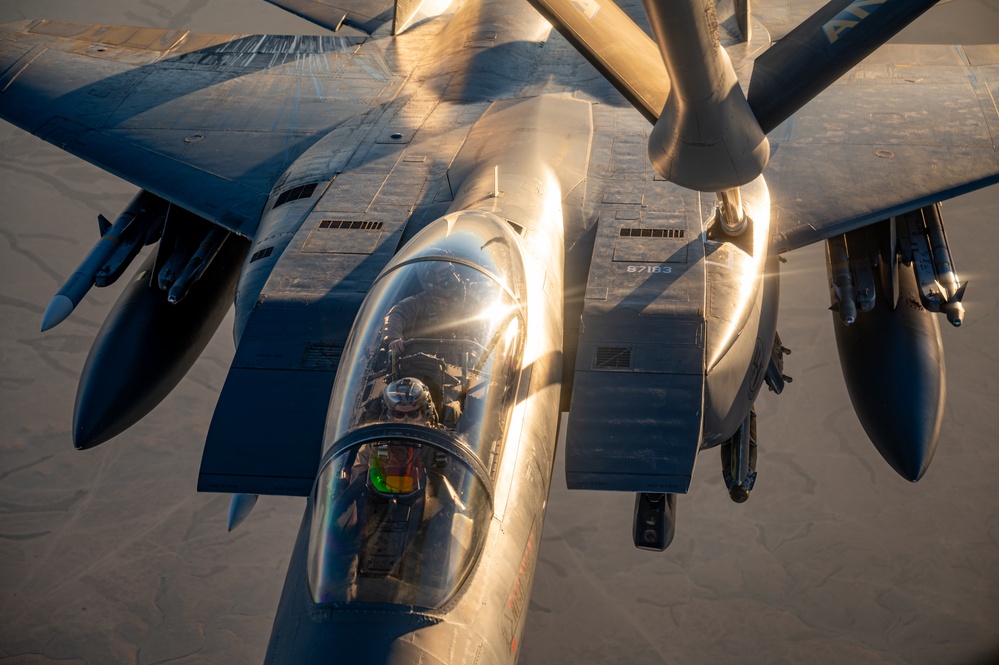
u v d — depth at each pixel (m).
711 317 8.30
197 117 12.38
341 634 5.52
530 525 6.67
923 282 10.57
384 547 5.81
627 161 10.52
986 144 10.89
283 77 13.27
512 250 7.97
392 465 5.96
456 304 6.98
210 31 27.34
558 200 9.68
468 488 6.14
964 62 12.38
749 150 6.77
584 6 7.94
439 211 9.70
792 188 10.48
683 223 9.36
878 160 10.79
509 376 6.93
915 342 10.71
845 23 6.91
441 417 6.31
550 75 12.80
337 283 8.65
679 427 7.46
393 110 12.15
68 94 12.77
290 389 7.79
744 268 8.88
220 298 11.93
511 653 6.06
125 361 10.90
